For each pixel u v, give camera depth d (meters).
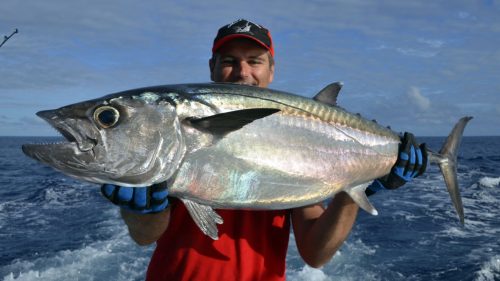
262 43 1.51
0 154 22.89
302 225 1.46
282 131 1.34
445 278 3.23
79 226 5.09
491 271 3.29
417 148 1.54
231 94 1.32
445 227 4.73
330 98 1.47
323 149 1.40
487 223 4.90
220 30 1.53
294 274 3.43
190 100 1.27
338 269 3.52
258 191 1.30
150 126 1.21
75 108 1.20
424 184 8.23
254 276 1.35
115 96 1.21
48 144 1.16
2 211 6.04
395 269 3.46
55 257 3.93
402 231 4.60
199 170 1.25
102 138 1.18
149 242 1.39
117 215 5.64
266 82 1.56
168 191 1.24
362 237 4.38
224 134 1.26
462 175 9.86
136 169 1.20
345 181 1.43
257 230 1.39
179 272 1.35
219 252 1.35
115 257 3.91
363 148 1.46
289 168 1.34
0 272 3.60
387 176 1.53
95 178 1.19
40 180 9.73
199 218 1.25
